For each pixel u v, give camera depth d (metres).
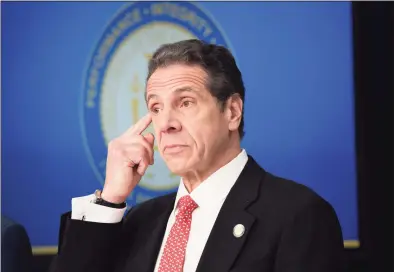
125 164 5.04
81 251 4.91
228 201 4.62
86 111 8.98
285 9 9.10
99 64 9.05
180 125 4.54
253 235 4.42
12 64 8.91
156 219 5.10
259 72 9.05
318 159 9.01
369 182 9.02
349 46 9.09
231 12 9.10
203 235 4.57
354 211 8.99
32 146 8.87
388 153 9.04
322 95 9.05
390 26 9.11
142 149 5.03
